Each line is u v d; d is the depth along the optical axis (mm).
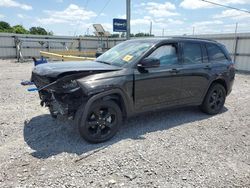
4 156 3422
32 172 3045
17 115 5191
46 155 3488
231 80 5938
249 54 15367
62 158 3414
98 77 3836
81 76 3762
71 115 3760
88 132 3811
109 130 4051
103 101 3895
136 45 4793
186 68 4922
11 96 6898
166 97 4711
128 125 4797
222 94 5848
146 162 3363
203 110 5684
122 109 4230
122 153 3596
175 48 4891
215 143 4094
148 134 4359
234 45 16125
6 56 23125
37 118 5016
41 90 4062
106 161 3352
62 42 24781
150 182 2920
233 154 3725
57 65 4199
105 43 27672
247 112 6066
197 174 3129
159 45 4578
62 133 4270
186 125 4918
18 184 2795
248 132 4676
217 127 4883
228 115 5762
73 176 2982
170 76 4645
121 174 3059
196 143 4055
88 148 3742
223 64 5742
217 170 3244
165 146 3885
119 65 4344
